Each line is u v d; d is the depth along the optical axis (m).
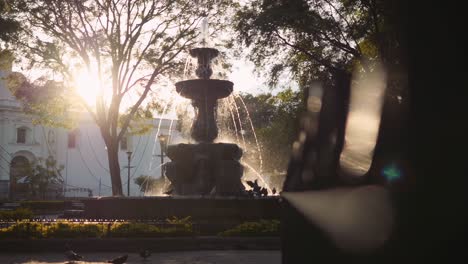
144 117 28.50
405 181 1.15
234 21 20.25
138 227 10.91
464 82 1.07
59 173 48.88
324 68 19.78
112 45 23.59
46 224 11.17
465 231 1.05
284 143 35.75
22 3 21.78
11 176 49.41
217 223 12.43
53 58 23.50
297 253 1.62
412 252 1.12
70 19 22.94
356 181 1.33
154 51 24.38
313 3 17.77
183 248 10.59
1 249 10.36
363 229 1.26
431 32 1.11
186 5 23.50
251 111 46.12
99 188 54.25
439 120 1.10
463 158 1.06
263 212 13.24
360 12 19.00
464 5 1.07
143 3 23.42
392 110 1.24
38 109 27.14
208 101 16.11
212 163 15.14
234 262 8.58
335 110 1.52
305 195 1.58
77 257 8.61
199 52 17.09
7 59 24.16
